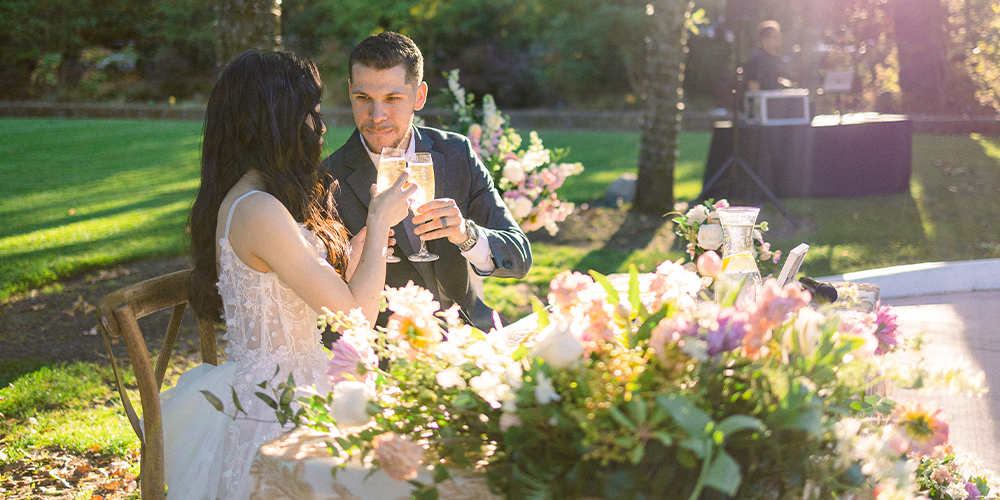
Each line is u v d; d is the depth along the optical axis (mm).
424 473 1284
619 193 9445
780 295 1194
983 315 5219
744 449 1162
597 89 21156
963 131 12758
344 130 15289
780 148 8844
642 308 1339
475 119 4977
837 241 7180
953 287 5945
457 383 1284
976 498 2580
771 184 8906
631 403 1109
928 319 5148
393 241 2543
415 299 1401
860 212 8211
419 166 2375
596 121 17828
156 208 8781
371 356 1422
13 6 19516
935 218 7922
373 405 1271
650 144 8797
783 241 7199
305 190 2049
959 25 13180
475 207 2992
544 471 1179
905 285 5840
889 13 13617
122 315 1861
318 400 1458
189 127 16125
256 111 1967
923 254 6719
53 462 3324
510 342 2244
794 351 1220
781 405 1121
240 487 1851
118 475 3158
